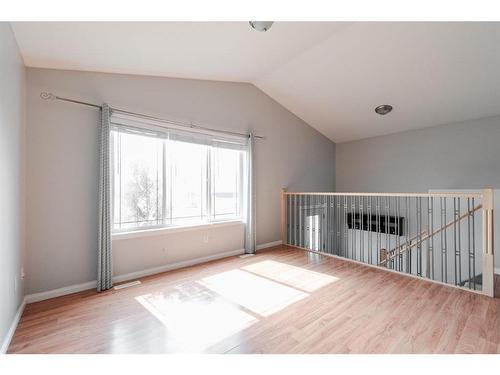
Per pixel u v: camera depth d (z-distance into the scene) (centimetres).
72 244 250
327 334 179
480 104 384
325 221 562
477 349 161
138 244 292
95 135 264
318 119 506
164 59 262
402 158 509
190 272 308
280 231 466
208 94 357
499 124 405
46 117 236
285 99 450
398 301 230
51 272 238
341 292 250
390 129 507
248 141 404
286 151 479
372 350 161
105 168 257
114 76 275
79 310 213
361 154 571
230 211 388
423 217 475
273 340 172
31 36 188
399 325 191
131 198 287
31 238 228
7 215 170
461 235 402
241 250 397
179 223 329
